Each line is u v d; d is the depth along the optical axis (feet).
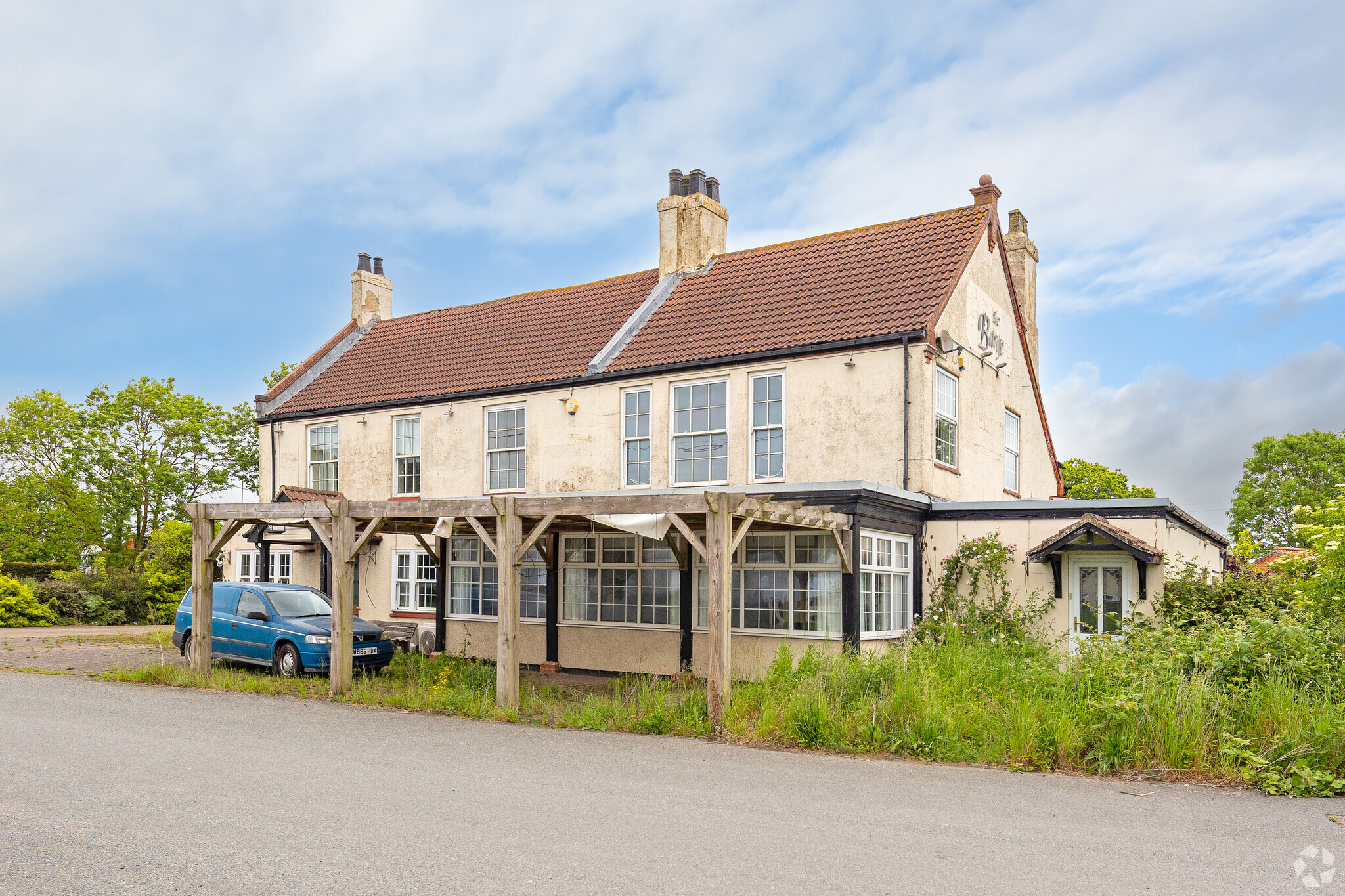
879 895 16.92
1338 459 142.61
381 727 35.83
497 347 73.10
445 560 64.28
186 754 29.71
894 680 35.06
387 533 61.52
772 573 50.06
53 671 53.52
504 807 23.08
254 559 80.02
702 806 23.36
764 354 55.52
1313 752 26.45
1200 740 27.99
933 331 52.60
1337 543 38.93
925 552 52.80
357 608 73.46
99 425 122.93
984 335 63.05
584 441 62.69
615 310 70.08
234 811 22.48
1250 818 22.65
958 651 40.19
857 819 22.22
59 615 96.89
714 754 30.73
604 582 57.31
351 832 20.74
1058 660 37.24
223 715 37.96
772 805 23.52
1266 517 146.92
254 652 53.26
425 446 70.64
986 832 21.20
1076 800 24.47
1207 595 47.09
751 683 38.52
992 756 29.58
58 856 19.03
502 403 67.00
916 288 56.18
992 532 51.21
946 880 17.83
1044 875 18.15
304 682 48.03
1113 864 18.84
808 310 58.39
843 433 53.47
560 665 58.08
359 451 74.28
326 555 71.72
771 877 17.87
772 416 55.98
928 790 25.52
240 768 27.53
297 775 26.61
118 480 121.39
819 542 48.11
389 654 53.72
